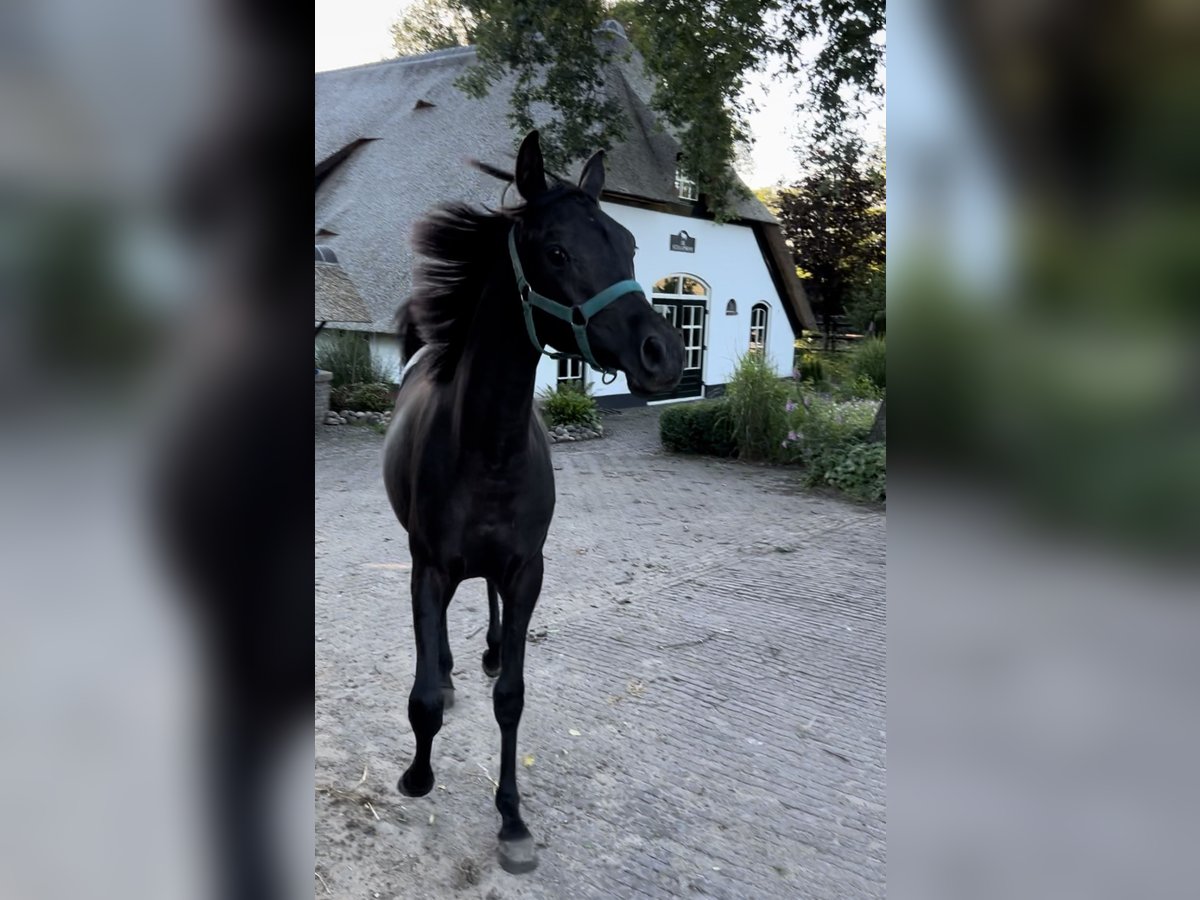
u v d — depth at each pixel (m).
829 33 8.46
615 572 5.11
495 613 3.33
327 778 2.70
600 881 2.28
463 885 2.24
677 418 9.94
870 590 4.84
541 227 1.97
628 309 1.92
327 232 13.20
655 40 9.00
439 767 2.80
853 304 20.64
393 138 14.67
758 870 2.35
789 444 9.05
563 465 9.08
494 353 2.08
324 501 6.78
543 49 9.86
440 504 2.17
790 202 20.48
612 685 3.48
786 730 3.14
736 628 4.18
